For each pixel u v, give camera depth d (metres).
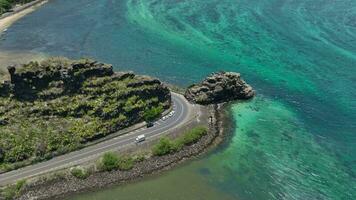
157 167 155.00
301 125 178.50
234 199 142.12
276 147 165.62
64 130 164.62
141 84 182.88
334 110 188.62
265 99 198.00
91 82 177.75
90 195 143.88
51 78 173.88
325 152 162.38
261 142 168.25
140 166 154.62
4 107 166.00
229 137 171.00
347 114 185.38
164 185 148.12
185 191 145.75
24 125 163.38
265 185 147.62
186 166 156.38
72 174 149.12
